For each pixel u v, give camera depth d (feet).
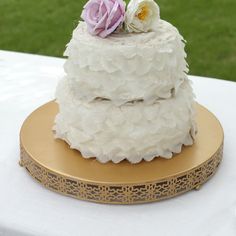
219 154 3.81
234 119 4.42
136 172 3.56
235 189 3.67
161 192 3.53
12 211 3.51
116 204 3.53
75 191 3.55
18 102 4.69
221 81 5.01
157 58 3.48
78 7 11.25
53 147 3.81
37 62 5.37
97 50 3.46
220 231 3.36
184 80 3.80
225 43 9.68
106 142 3.60
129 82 3.49
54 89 4.90
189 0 11.33
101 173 3.55
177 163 3.64
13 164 3.92
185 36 9.91
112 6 3.53
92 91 3.57
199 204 3.55
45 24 10.56
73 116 3.66
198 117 4.13
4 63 5.35
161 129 3.59
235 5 11.07
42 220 3.44
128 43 3.48
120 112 3.54
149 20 3.59
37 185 3.71
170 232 3.35
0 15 11.02
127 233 3.34
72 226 3.39
